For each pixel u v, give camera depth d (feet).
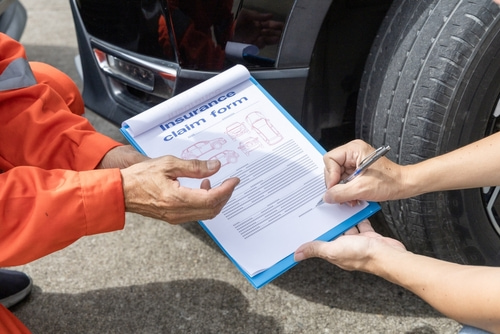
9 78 5.13
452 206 5.41
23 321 6.31
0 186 4.39
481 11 4.86
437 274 4.13
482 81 5.03
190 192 4.35
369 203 4.74
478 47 4.92
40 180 4.44
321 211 4.67
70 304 6.41
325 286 6.31
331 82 6.03
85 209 4.41
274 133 5.03
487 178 4.72
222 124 5.05
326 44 5.72
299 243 4.54
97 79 6.66
